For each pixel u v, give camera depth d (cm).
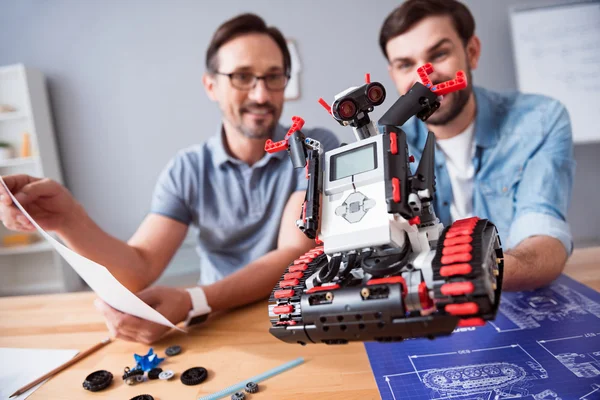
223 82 132
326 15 270
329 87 272
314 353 72
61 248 73
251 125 133
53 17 285
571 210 268
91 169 291
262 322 89
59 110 289
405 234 53
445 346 70
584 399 52
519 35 249
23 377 72
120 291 72
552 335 69
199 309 88
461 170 148
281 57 134
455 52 132
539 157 130
